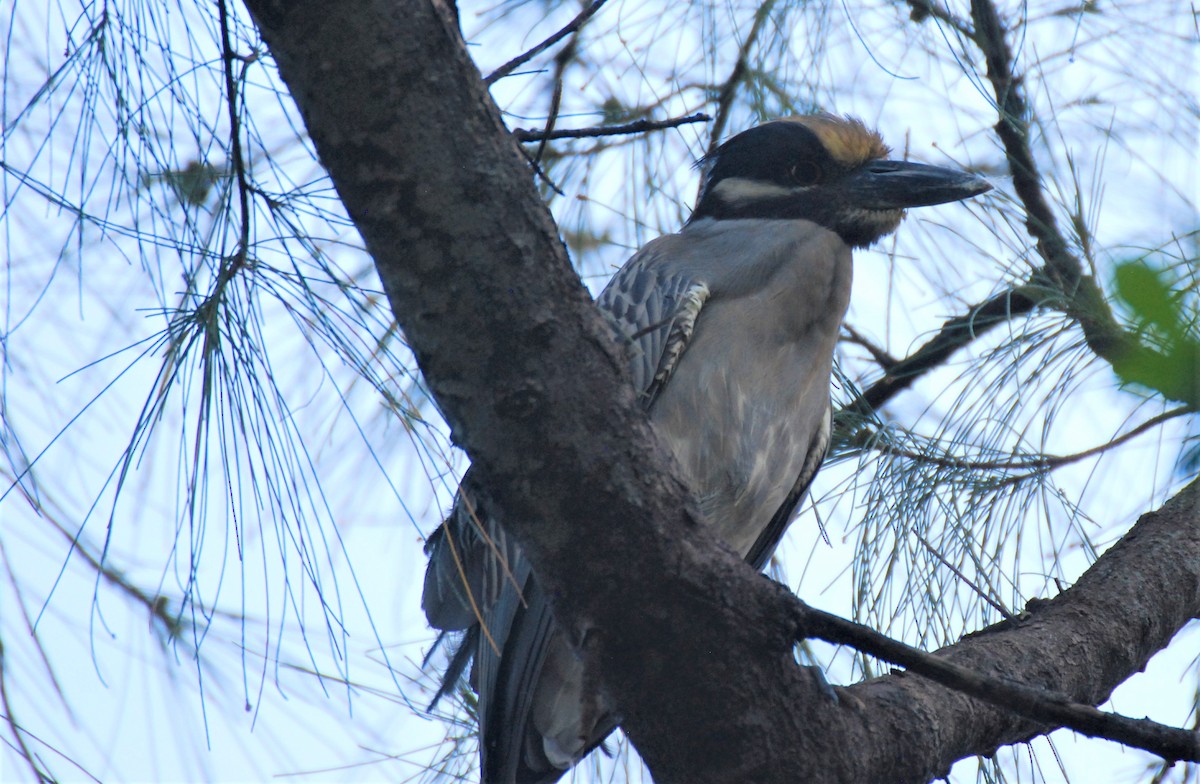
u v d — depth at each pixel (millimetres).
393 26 3348
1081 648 4770
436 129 3412
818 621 3867
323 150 3463
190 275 3777
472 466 3809
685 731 3973
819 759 4004
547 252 3578
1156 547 5199
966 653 4617
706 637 3848
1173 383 3627
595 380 3668
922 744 4242
